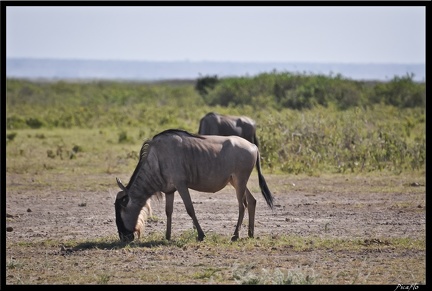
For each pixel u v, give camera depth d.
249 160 37.75
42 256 34.00
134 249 35.03
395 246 35.56
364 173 62.38
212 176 37.06
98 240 37.56
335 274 29.92
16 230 40.56
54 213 45.75
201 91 183.25
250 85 151.12
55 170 64.44
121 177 60.78
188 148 36.81
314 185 56.25
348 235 38.69
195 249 35.00
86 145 83.06
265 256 33.59
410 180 58.53
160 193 37.44
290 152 68.56
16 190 54.38
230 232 39.72
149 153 36.94
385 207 47.16
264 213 45.34
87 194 52.91
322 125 74.88
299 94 139.62
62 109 142.25
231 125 62.50
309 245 35.75
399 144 69.25
